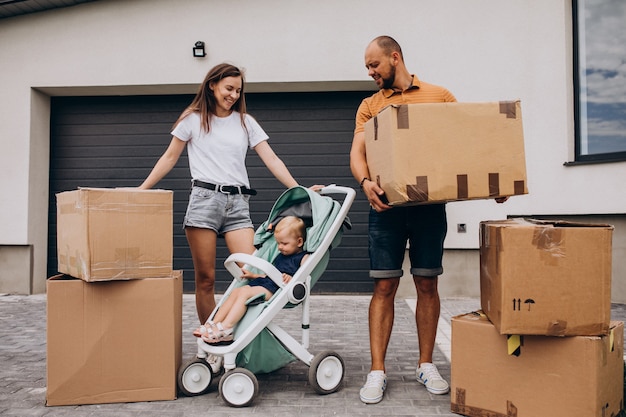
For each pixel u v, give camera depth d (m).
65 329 2.81
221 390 2.80
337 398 2.95
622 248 5.71
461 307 5.69
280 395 3.00
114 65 6.41
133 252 2.86
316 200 3.14
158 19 6.37
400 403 2.87
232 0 6.31
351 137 6.54
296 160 6.56
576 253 2.37
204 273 3.36
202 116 3.31
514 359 2.51
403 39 6.20
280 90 6.52
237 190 3.36
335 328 4.77
